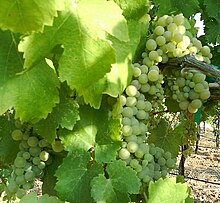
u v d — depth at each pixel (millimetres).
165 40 515
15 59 405
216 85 533
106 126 488
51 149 541
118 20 404
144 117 499
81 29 391
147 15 504
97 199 450
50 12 353
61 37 389
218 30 752
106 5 404
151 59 505
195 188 3984
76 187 470
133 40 492
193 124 698
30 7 350
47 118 475
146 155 497
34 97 410
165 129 667
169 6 602
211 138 7562
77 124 486
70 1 391
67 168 472
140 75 497
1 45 403
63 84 469
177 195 486
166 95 584
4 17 351
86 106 490
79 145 483
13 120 563
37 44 383
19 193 537
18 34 402
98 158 478
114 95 443
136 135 496
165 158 564
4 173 708
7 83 403
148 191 480
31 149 534
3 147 566
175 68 533
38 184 2855
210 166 5055
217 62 784
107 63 395
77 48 391
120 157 486
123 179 464
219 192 3873
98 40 391
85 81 396
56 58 419
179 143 670
